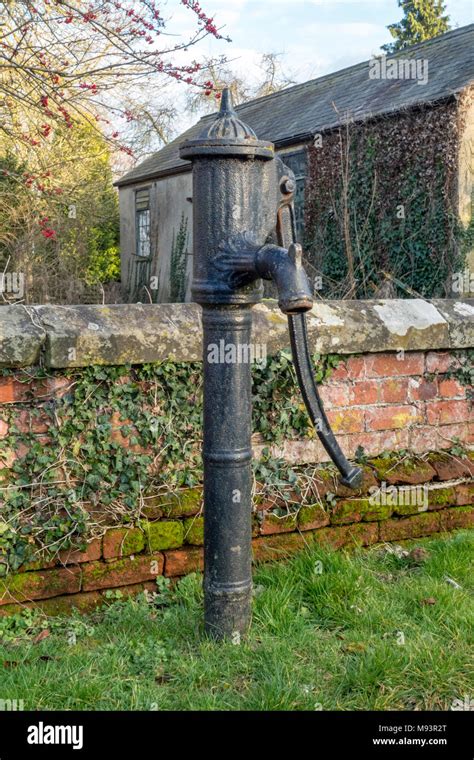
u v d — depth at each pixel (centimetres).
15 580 292
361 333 345
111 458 311
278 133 1509
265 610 285
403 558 341
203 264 259
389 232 1190
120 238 2277
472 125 1071
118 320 308
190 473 329
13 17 704
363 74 1555
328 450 275
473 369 380
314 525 346
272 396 338
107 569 306
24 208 1040
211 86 665
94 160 1396
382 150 1192
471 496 378
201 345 321
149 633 279
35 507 297
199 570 323
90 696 237
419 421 371
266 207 262
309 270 1348
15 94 684
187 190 1852
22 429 296
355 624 281
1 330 285
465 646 262
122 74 653
